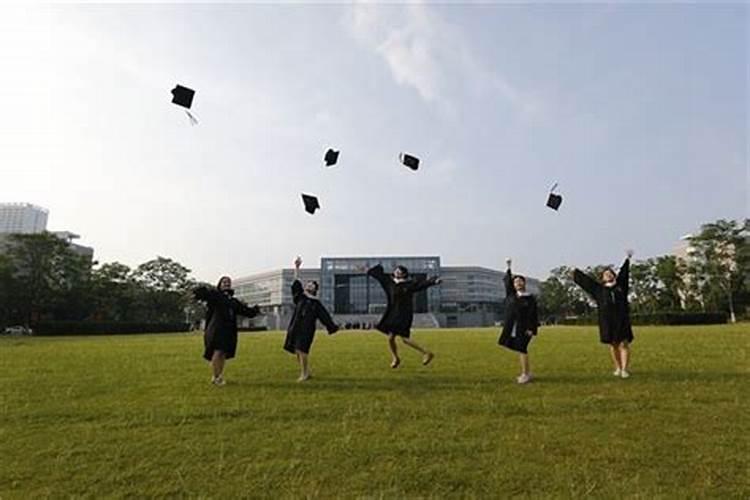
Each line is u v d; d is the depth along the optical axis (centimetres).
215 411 595
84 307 5409
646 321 4284
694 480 382
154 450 463
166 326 5528
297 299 866
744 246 5122
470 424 533
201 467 422
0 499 369
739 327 2858
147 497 371
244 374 914
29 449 471
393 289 948
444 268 9731
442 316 8244
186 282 6359
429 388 730
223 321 818
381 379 820
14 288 4912
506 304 809
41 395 711
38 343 2344
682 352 1154
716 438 477
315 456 443
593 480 385
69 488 387
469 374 866
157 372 957
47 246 5103
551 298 7819
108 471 418
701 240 5266
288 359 1181
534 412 582
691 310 5350
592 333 2455
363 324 7400
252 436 501
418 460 431
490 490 373
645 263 5853
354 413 582
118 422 557
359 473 405
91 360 1216
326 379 830
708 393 664
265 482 392
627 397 646
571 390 702
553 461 425
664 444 462
